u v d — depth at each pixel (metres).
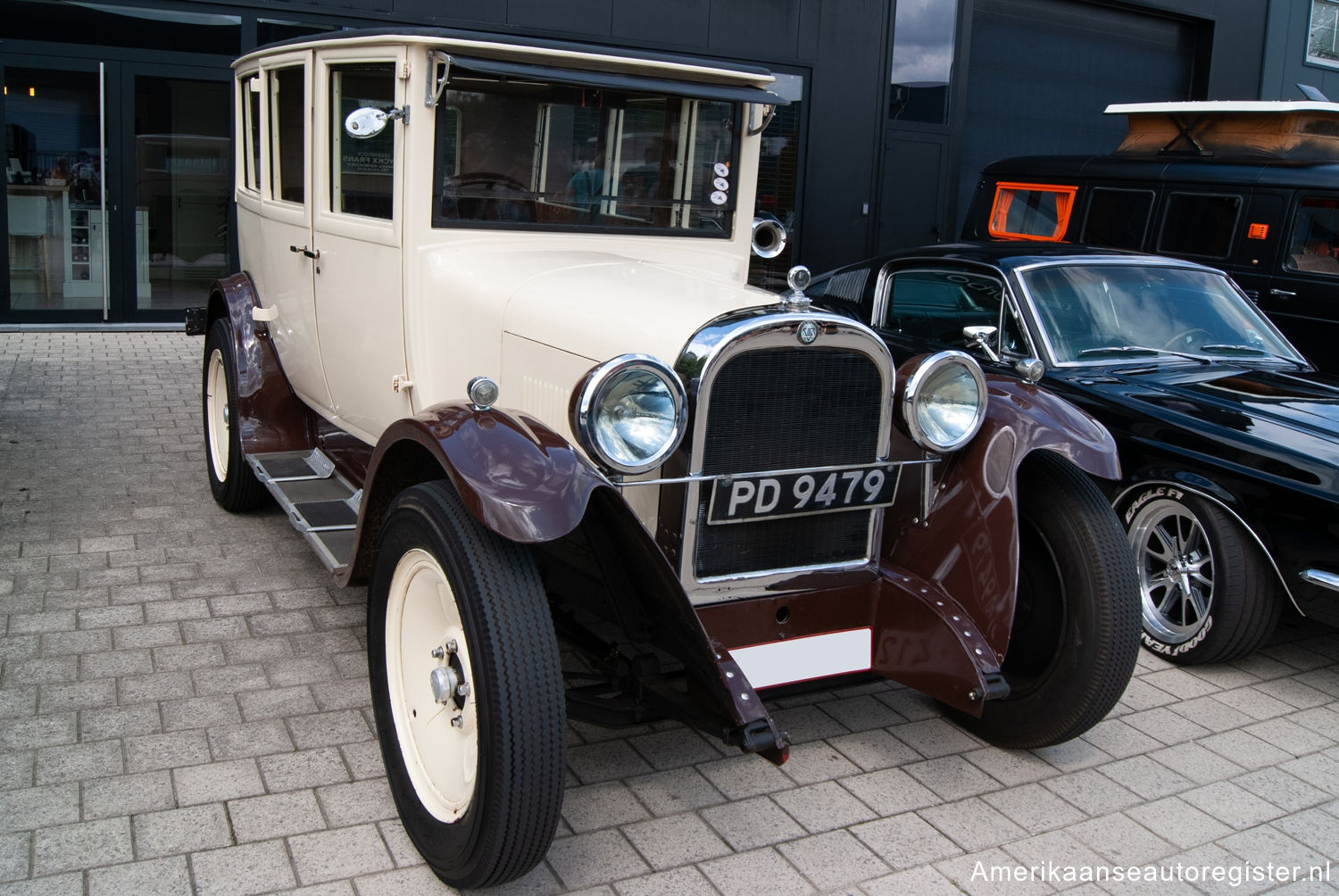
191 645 3.82
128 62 9.12
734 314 2.83
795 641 3.11
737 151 4.11
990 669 3.02
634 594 2.87
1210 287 5.36
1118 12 13.75
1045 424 3.23
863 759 3.39
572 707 2.85
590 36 10.29
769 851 2.87
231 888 2.58
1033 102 13.41
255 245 5.02
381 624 2.90
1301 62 15.26
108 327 9.51
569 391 3.04
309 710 3.43
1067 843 2.98
